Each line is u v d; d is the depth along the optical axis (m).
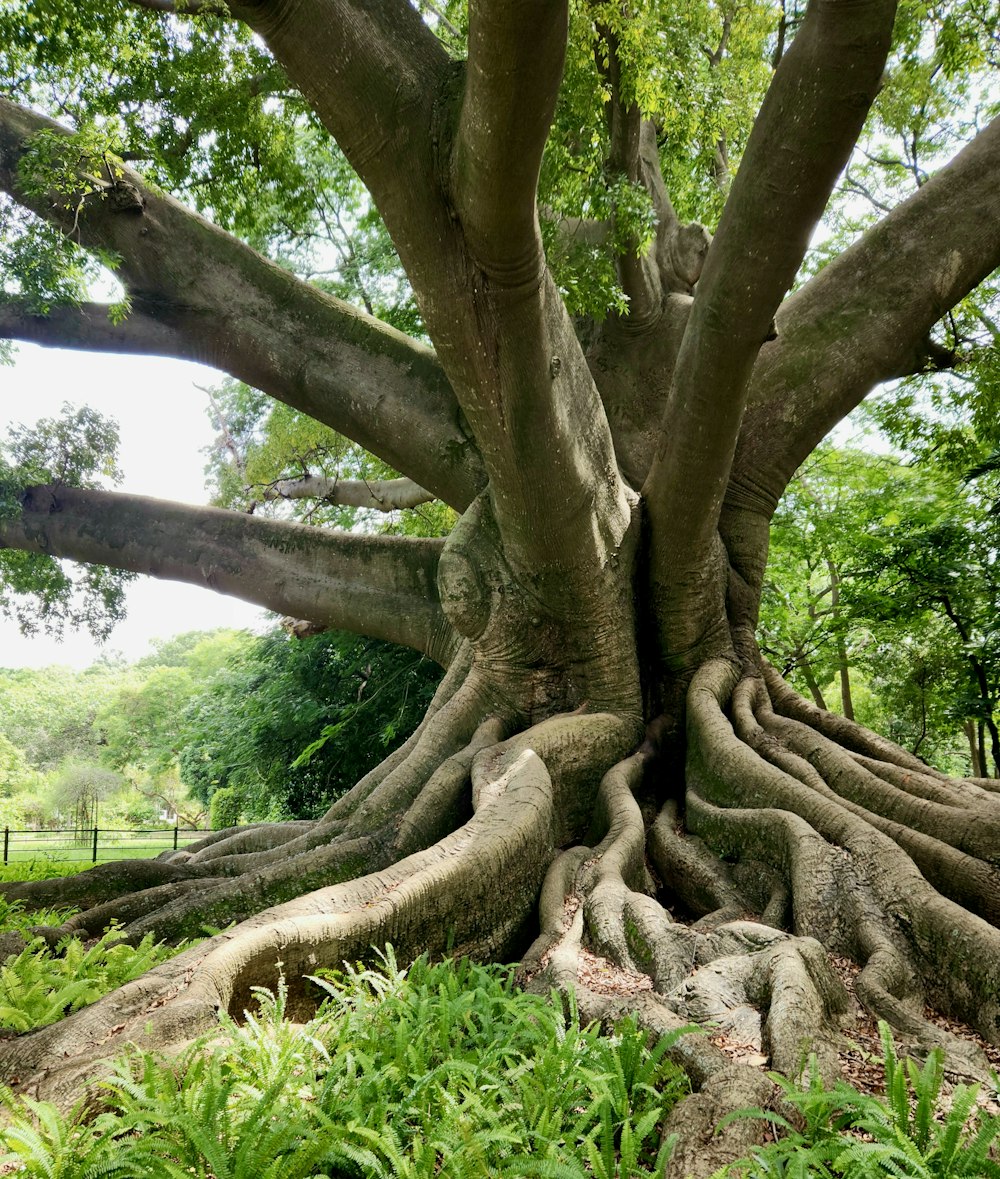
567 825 8.92
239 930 5.73
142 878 9.84
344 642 20.19
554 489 8.03
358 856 8.11
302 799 22.78
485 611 9.65
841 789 8.30
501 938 7.09
